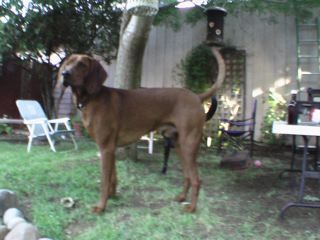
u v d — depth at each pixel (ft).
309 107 6.73
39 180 7.23
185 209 5.91
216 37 12.21
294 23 13.47
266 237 5.06
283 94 13.58
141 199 6.50
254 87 13.84
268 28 13.73
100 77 5.87
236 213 5.96
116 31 14.01
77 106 6.02
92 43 14.28
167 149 8.30
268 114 13.43
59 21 13.28
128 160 9.21
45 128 10.66
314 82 13.23
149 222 5.41
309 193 7.25
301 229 5.35
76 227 5.37
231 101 13.85
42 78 14.98
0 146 11.44
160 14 12.84
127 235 5.04
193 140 5.95
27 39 13.12
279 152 12.44
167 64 14.74
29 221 5.39
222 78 6.35
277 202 6.60
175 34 14.65
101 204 5.82
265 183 7.98
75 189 6.79
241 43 13.97
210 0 12.67
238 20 13.98
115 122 5.98
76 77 5.67
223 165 9.54
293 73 13.51
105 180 5.90
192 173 5.94
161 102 6.11
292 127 5.73
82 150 10.93
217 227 5.36
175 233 5.13
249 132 11.84
